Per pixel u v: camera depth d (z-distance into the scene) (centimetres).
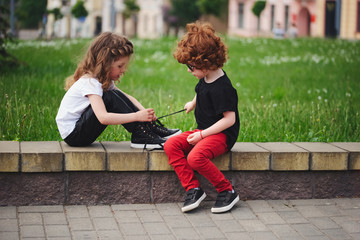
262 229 412
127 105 452
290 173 485
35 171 438
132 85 1079
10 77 1006
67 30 5234
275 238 395
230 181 477
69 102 452
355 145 512
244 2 5206
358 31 4034
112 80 461
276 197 486
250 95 1029
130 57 455
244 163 471
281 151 476
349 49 2034
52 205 448
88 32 5784
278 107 786
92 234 393
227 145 452
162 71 1432
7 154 432
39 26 5006
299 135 622
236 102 447
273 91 1076
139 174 461
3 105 655
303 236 400
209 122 450
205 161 439
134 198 463
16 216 420
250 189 481
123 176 458
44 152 439
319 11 4481
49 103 746
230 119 437
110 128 591
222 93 436
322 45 2234
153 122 475
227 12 6162
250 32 5116
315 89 1064
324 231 411
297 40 2586
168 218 432
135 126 458
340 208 465
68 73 1176
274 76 1348
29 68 1223
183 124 642
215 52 429
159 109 721
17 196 441
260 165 473
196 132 442
